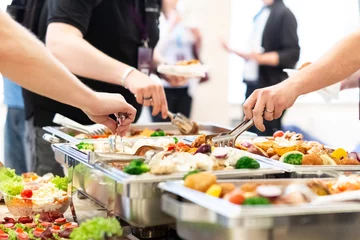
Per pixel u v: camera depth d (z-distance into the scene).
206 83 4.39
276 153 1.85
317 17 4.71
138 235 1.50
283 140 2.04
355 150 2.07
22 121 3.53
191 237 1.24
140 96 2.40
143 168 1.42
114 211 1.46
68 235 1.54
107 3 2.79
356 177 1.41
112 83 2.60
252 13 4.47
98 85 2.81
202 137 1.84
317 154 1.73
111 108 1.86
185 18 4.29
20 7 2.83
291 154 1.69
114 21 2.82
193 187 1.27
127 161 1.60
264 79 4.18
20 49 1.65
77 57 2.57
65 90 1.74
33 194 1.79
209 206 1.13
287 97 1.79
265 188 1.22
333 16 4.71
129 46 2.90
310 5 4.70
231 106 4.58
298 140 2.06
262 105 1.78
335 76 1.84
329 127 4.74
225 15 4.37
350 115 4.84
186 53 4.31
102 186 1.52
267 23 4.13
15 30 1.66
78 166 1.72
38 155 2.84
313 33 4.73
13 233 1.53
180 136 2.34
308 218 1.13
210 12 4.34
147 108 3.95
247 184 1.28
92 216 1.73
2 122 3.89
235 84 4.56
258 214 1.08
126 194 1.36
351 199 1.21
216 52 4.40
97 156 1.60
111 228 1.33
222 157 1.56
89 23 2.80
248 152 1.79
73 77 1.77
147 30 2.91
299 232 1.16
